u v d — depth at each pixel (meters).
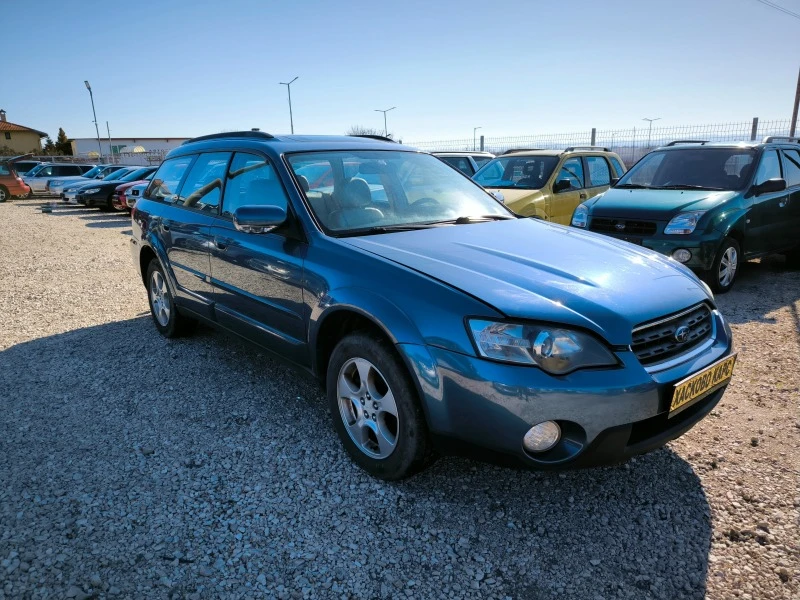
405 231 3.29
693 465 2.99
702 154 7.27
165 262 4.64
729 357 2.74
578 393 2.26
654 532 2.50
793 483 2.81
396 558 2.36
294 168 3.48
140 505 2.69
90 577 2.24
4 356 4.68
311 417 3.55
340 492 2.79
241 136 4.23
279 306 3.33
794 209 7.26
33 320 5.75
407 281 2.63
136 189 15.51
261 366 4.37
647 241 6.17
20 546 2.41
